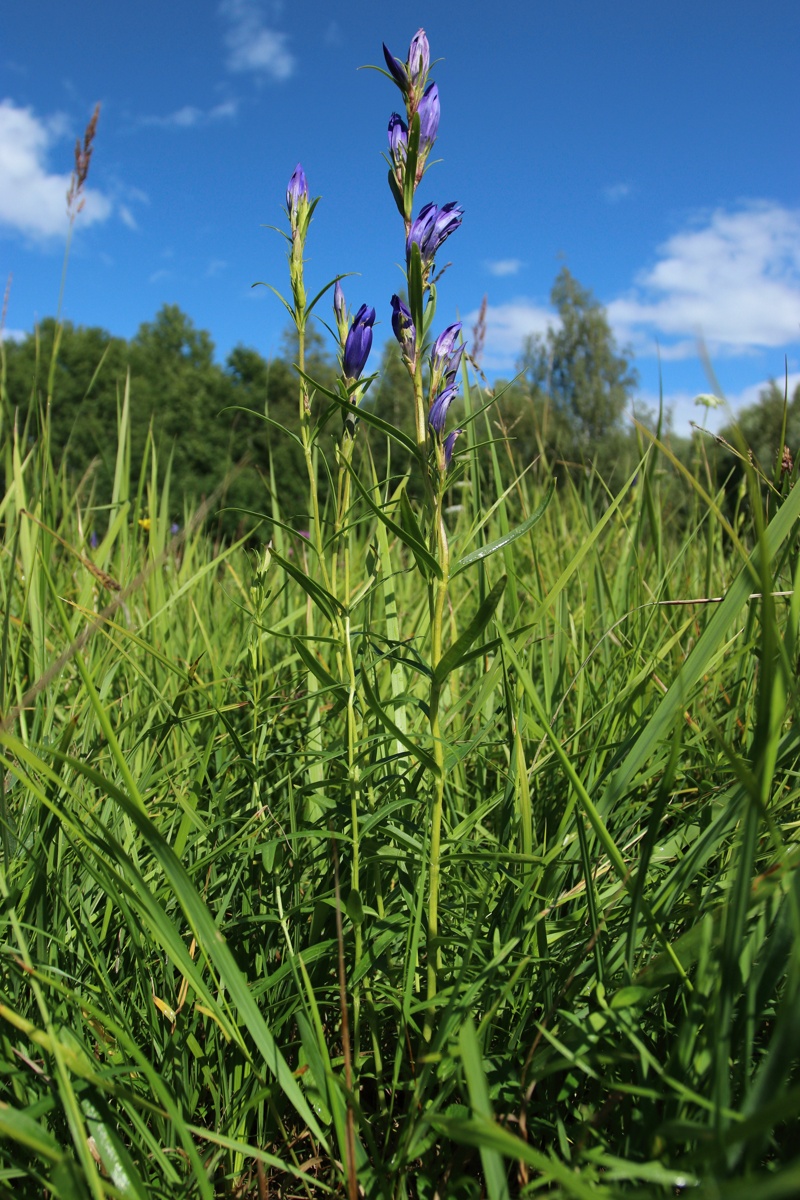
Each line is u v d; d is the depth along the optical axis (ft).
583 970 3.71
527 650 6.62
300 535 3.78
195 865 4.19
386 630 5.64
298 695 6.81
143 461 8.01
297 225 4.38
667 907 3.51
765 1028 3.47
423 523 3.76
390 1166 3.14
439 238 3.44
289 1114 3.87
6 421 8.02
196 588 9.00
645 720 4.73
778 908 2.94
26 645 6.73
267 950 4.44
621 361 119.34
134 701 6.40
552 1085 3.56
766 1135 2.27
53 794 4.03
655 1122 2.89
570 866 4.53
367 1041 4.14
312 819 5.09
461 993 3.48
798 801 4.57
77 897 4.49
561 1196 2.43
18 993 3.74
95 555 7.38
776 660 2.57
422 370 3.46
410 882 4.31
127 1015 3.82
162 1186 3.20
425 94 3.49
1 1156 3.13
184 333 211.61
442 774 3.56
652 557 7.98
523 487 9.23
